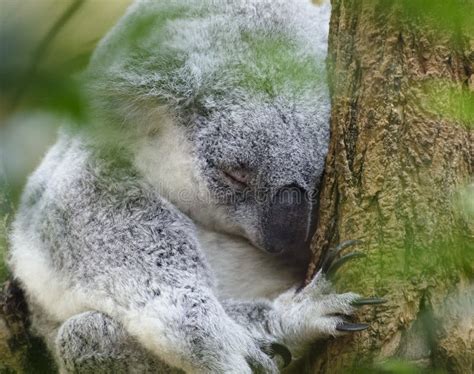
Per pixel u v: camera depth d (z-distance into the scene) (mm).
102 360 5844
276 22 6996
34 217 6531
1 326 6598
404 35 4961
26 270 6422
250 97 6387
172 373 5906
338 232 5168
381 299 4660
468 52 4879
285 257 6480
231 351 5629
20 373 6676
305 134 6289
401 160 4828
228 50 6672
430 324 4508
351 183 5062
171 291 5855
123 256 6000
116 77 6426
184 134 6461
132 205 6184
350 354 4820
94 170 6289
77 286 5992
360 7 5227
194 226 6348
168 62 6488
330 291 5195
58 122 3539
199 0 7098
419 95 4855
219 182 6379
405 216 4715
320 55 6672
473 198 4418
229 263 6574
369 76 5074
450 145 4762
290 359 5555
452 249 4594
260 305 5836
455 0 3242
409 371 4309
